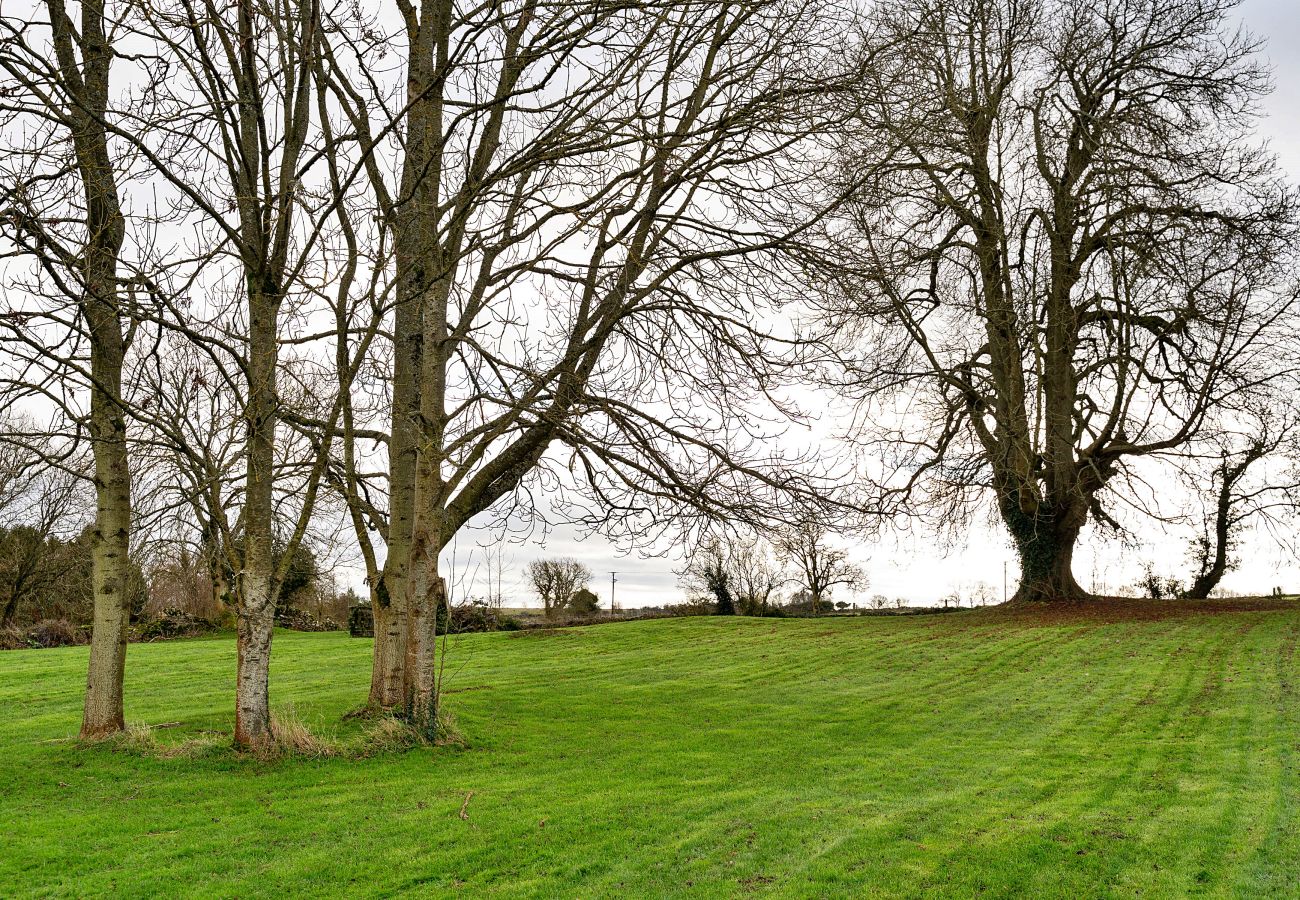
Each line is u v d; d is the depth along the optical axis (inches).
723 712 660.7
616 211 546.0
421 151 550.6
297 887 304.3
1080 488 1170.0
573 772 462.3
